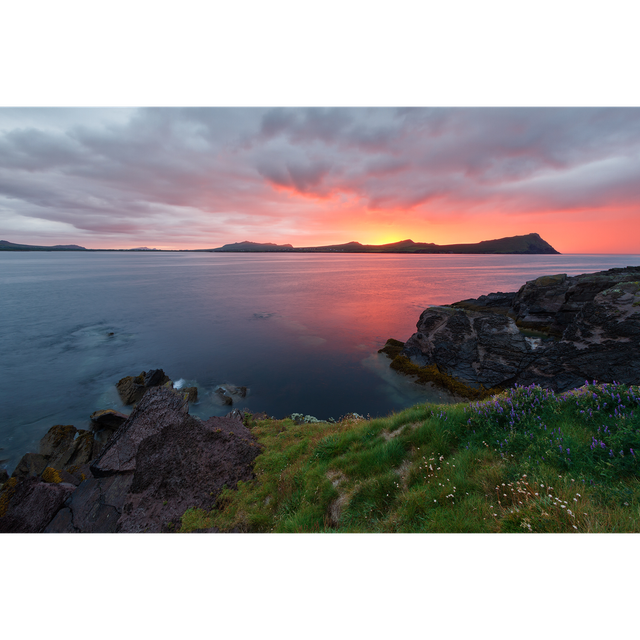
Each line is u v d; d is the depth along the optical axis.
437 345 25.66
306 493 6.05
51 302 62.97
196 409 20.80
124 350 34.47
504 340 23.34
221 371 28.36
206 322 47.22
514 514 3.47
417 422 7.41
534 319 32.75
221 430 9.94
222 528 5.83
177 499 7.17
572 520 3.09
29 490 7.75
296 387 24.72
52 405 22.11
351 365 29.25
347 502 5.39
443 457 5.58
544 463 4.32
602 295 18.27
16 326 44.59
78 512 6.95
